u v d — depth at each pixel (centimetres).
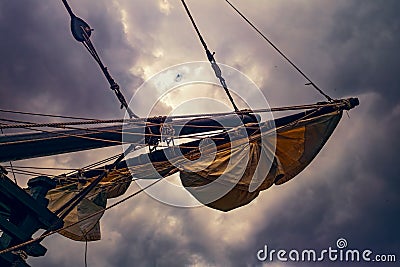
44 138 1605
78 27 1936
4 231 1478
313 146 2161
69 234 2152
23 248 1505
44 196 1619
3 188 1476
